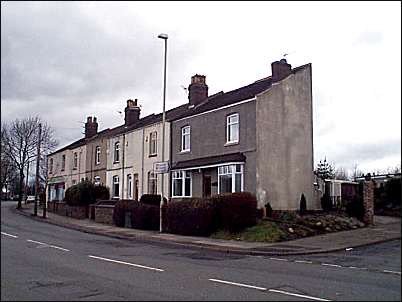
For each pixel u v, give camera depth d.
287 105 26.42
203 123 29.11
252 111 25.31
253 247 18.27
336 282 10.66
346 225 24.05
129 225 28.95
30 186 70.06
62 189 51.56
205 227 22.86
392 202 32.25
